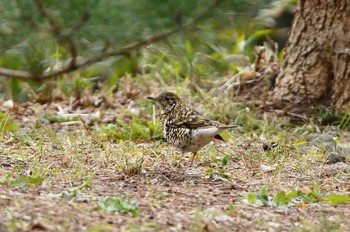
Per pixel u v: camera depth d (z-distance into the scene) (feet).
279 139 48.11
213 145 46.70
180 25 35.65
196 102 56.49
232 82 58.59
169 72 62.85
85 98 58.18
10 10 35.06
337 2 53.93
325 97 54.95
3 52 37.04
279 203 34.40
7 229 27.32
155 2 34.81
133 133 48.55
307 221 31.35
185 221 30.73
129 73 64.18
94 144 46.06
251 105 54.80
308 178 40.34
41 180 36.01
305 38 55.52
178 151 44.60
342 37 53.93
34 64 42.83
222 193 36.45
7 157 41.75
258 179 39.83
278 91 56.18
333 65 54.70
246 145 47.09
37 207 30.99
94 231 27.76
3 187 34.88
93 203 32.60
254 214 32.65
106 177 38.32
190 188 37.06
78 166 40.04
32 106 57.57
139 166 39.34
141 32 35.53
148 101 55.88
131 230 28.55
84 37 35.60
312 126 51.52
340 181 39.88
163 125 40.91
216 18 36.01
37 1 34.78
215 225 30.53
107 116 53.98
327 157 44.21
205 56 61.77
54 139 46.85
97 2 34.76
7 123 49.47
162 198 34.65
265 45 62.08
